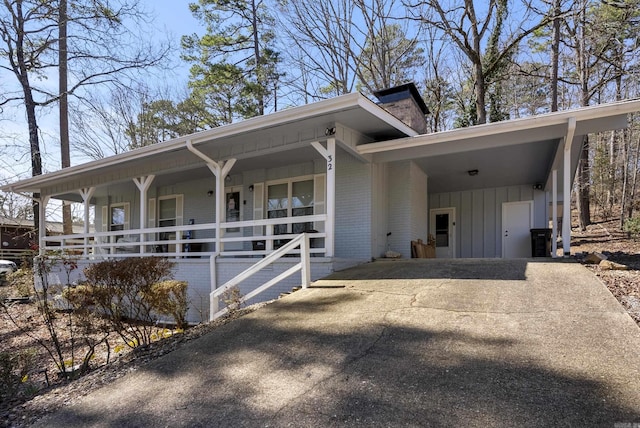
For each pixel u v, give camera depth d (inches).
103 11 631.2
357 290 217.9
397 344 137.4
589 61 716.0
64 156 660.7
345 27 784.3
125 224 559.2
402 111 392.5
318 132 299.7
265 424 97.0
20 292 391.9
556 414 88.7
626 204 690.8
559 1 585.3
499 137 291.1
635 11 575.2
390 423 91.4
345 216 355.9
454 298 185.6
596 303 161.6
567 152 269.6
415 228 379.6
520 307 164.9
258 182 428.8
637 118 670.5
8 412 129.8
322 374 121.0
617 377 102.2
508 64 707.4
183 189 498.9
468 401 97.3
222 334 170.7
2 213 816.9
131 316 242.4
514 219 475.8
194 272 345.4
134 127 904.9
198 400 114.8
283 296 234.5
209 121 890.1
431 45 821.2
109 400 124.2
